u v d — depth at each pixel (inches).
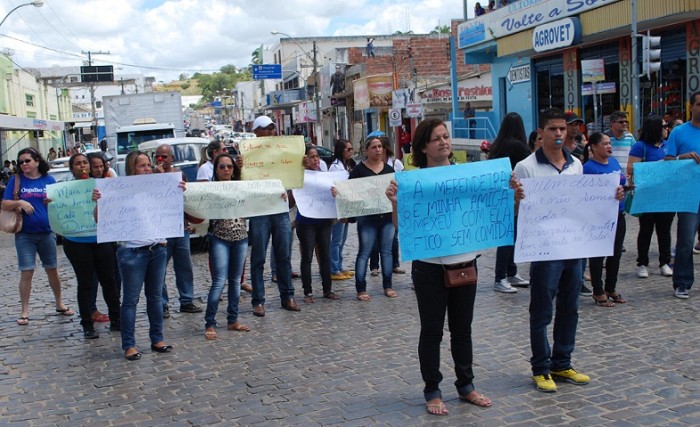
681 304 293.3
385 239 339.9
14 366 263.6
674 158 299.6
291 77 2571.4
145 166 277.4
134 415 207.6
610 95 775.1
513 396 203.3
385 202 330.0
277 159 317.1
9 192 321.1
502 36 880.3
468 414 192.4
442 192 189.8
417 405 200.8
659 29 678.5
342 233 394.0
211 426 195.5
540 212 199.6
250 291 373.4
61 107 2151.8
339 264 395.9
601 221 202.7
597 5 674.8
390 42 2773.1
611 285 300.5
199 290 386.0
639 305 296.0
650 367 220.5
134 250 263.3
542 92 926.4
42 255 332.5
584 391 204.1
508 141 307.7
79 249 293.1
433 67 1545.3
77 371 254.1
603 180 201.5
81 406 217.9
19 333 311.7
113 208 262.1
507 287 335.0
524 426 182.1
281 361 251.4
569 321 208.2
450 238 189.8
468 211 192.1
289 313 322.3
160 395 223.8
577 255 200.8
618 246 295.0
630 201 295.3
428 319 192.1
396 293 350.0
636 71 588.7
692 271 301.0
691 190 292.5
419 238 188.2
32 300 381.4
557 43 741.3
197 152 615.5
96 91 3324.3
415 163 201.8
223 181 294.8
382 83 1421.0
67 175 628.1
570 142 310.7
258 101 3577.8
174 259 331.3
